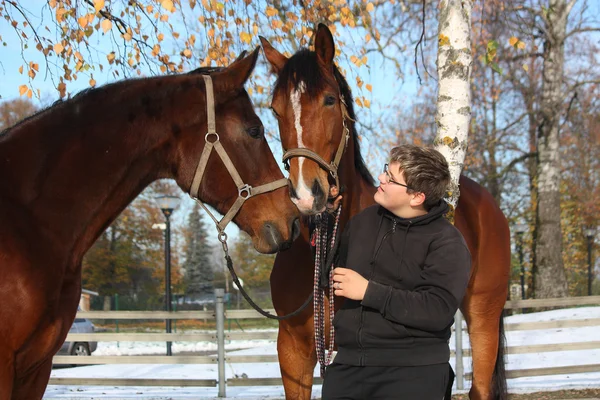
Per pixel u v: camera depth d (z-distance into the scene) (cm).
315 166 266
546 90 1379
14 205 220
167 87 254
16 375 219
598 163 2117
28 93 445
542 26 1316
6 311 208
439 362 208
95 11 361
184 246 3706
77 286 240
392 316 203
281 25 524
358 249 226
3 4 446
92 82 453
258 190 258
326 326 298
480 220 375
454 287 202
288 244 263
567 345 639
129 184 251
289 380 313
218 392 618
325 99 271
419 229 215
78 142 238
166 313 640
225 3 497
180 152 255
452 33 342
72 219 233
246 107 261
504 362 398
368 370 211
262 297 2962
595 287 2167
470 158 1596
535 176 1802
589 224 2144
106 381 632
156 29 485
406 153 215
